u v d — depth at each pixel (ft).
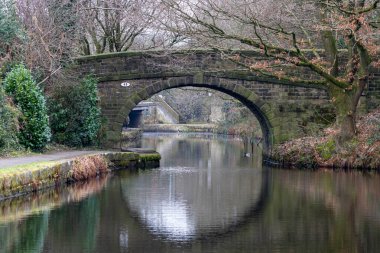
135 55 99.50
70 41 100.07
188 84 100.07
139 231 51.11
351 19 81.51
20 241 46.96
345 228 52.60
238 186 76.43
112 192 69.92
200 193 70.59
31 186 64.08
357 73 92.12
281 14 90.84
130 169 94.89
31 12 95.86
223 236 49.85
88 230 50.93
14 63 89.71
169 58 99.19
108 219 55.42
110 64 99.35
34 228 51.11
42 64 92.07
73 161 75.77
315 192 71.41
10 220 53.72
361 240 48.73
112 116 99.91
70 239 47.98
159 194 69.46
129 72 99.50
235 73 99.81
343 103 92.94
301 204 63.72
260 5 97.04
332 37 94.32
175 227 52.90
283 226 53.57
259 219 56.34
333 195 69.10
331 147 94.43
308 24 99.50
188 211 59.77
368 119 95.91
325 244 47.57
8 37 88.28
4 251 44.34
